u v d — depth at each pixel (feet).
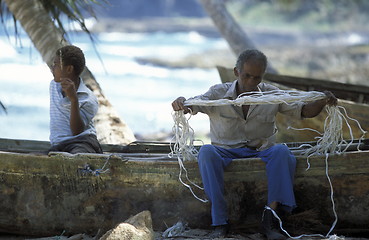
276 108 33.01
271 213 30.68
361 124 51.34
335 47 222.48
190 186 31.71
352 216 31.53
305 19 313.94
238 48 96.48
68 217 32.50
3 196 32.68
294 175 31.35
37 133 81.30
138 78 140.56
